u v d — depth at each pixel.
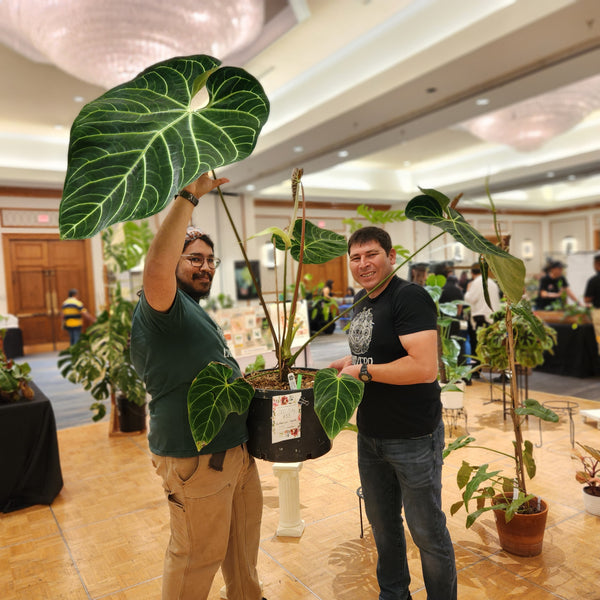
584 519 2.60
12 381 3.12
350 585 2.13
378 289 1.75
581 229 18.00
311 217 14.65
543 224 19.05
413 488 1.68
